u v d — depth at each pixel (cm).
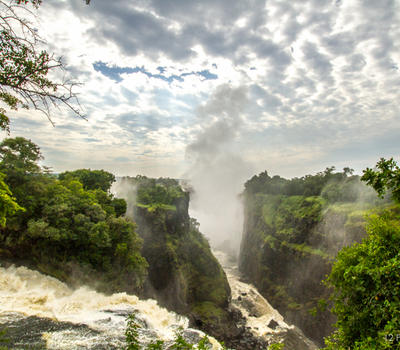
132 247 4131
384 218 981
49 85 779
